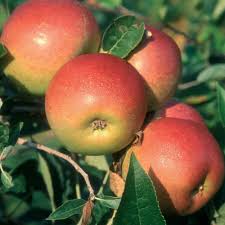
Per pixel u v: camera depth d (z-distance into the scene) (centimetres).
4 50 46
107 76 43
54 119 44
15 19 47
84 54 46
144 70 47
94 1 74
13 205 66
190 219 51
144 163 45
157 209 40
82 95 43
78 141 44
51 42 46
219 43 77
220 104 52
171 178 44
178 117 49
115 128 44
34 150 54
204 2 80
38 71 46
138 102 44
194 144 45
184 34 73
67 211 43
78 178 51
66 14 46
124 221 40
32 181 56
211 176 45
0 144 44
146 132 46
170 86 48
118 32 47
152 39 48
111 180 48
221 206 50
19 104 50
